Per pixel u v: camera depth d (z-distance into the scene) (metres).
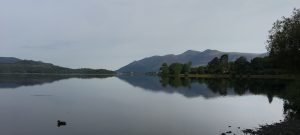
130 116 48.94
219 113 53.16
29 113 51.78
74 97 80.50
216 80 186.25
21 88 113.19
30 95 85.06
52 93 92.56
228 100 75.31
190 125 42.00
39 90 104.44
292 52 73.19
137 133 36.78
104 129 38.88
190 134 36.56
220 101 72.94
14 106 60.78
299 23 73.19
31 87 119.75
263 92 96.00
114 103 66.88
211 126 41.34
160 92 99.88
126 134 36.28
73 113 51.91
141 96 84.94
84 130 38.22
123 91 104.75
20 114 50.72
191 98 80.00
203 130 38.72
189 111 55.31
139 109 57.19
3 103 65.62
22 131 37.69
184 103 68.12
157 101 71.69
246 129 38.50
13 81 166.38
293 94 58.84
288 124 40.00
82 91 103.06
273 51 79.00
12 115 49.66
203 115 50.84
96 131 37.72
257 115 50.97
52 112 52.94
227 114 52.09
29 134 36.19
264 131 36.53
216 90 107.12
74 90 107.44
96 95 87.25
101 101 71.00
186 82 166.75
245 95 87.81
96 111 54.31
